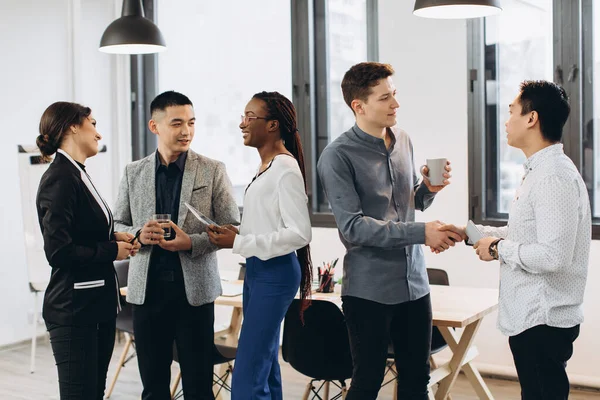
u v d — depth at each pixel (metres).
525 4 4.46
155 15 6.12
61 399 2.61
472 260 4.57
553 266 2.19
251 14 5.62
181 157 3.08
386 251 2.58
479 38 4.56
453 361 3.31
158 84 6.16
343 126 5.26
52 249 2.52
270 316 2.57
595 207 4.34
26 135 5.51
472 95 4.60
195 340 2.98
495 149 4.63
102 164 6.05
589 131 4.32
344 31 5.18
